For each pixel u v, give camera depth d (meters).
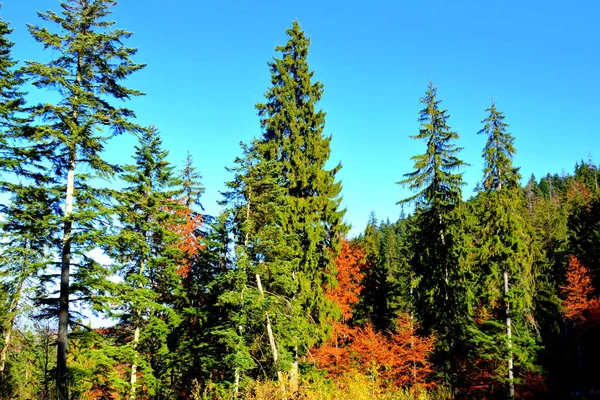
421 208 26.84
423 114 26.67
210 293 21.77
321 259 23.98
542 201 51.38
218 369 21.19
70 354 21.69
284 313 21.34
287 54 26.86
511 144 24.81
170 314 20.14
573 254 38.91
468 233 26.08
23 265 15.93
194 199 26.89
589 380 29.20
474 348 24.58
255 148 21.36
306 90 26.19
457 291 24.42
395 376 26.20
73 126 15.17
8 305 15.69
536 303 29.66
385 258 52.12
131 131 17.33
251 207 21.17
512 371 23.64
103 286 15.69
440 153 25.92
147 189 21.00
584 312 33.06
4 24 17.05
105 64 17.12
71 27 16.45
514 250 23.61
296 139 24.55
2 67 16.52
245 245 20.50
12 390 15.80
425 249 26.12
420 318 28.16
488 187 24.95
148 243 20.78
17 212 15.58
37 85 15.56
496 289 23.52
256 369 21.14
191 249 24.81
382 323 35.34
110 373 18.19
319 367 26.48
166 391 21.25
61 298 15.05
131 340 20.58
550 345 32.62
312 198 24.08
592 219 40.75
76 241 15.10
